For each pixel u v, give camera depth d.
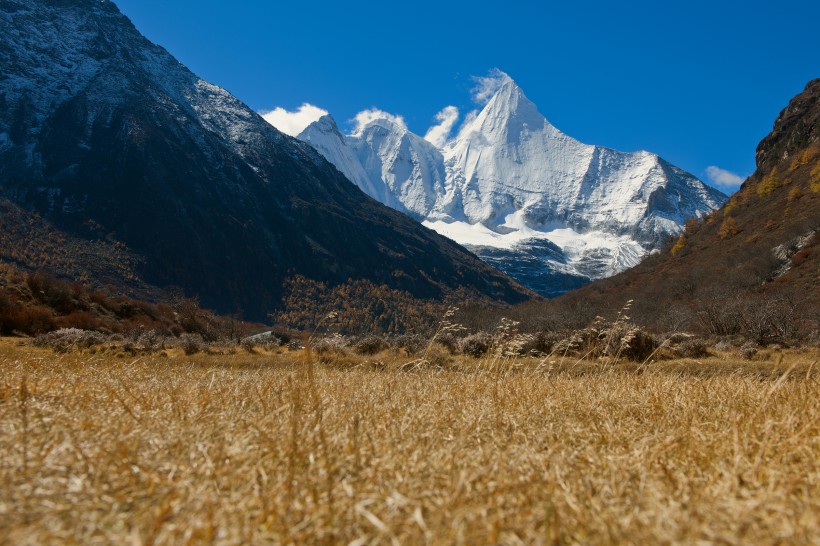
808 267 80.50
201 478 4.05
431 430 5.81
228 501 3.57
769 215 122.44
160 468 4.29
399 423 6.17
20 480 3.92
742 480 4.14
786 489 3.74
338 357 22.72
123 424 5.65
